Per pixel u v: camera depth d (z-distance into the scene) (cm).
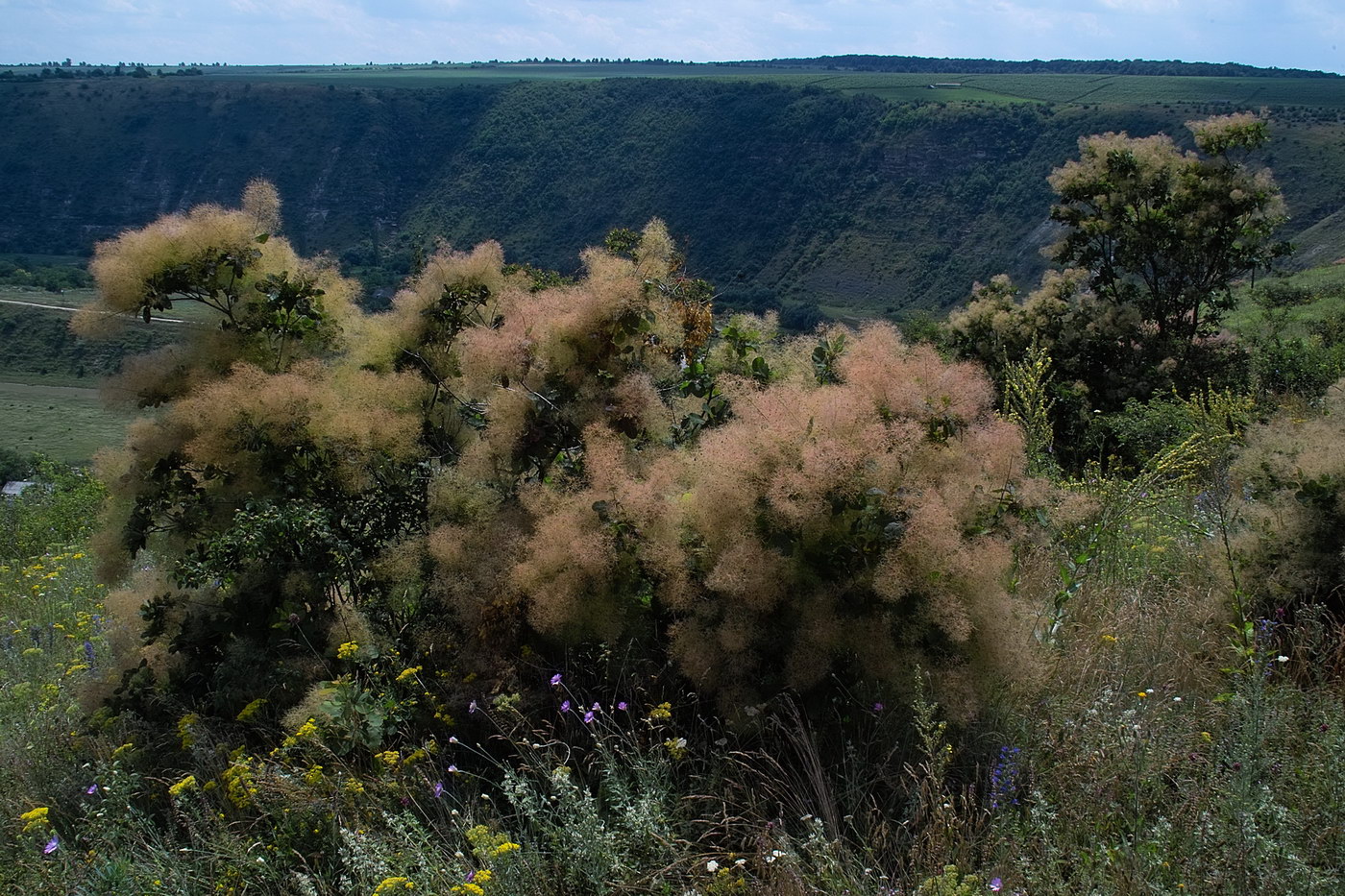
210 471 371
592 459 324
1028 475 410
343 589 375
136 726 338
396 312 423
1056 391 1019
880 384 320
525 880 244
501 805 296
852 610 290
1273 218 1143
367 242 10531
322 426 362
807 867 249
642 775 271
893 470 289
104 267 369
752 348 408
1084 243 1243
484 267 418
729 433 313
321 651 345
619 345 370
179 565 348
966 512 304
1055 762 276
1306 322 1622
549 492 335
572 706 315
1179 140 8131
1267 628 340
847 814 264
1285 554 369
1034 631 310
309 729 288
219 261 374
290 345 403
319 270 404
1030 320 1197
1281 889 220
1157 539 459
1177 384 1105
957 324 1265
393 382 389
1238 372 1125
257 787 281
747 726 293
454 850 266
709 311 412
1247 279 2680
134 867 264
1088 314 1181
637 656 320
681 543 309
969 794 263
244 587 348
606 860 244
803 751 281
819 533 292
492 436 359
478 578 332
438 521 367
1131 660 333
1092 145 1213
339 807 272
